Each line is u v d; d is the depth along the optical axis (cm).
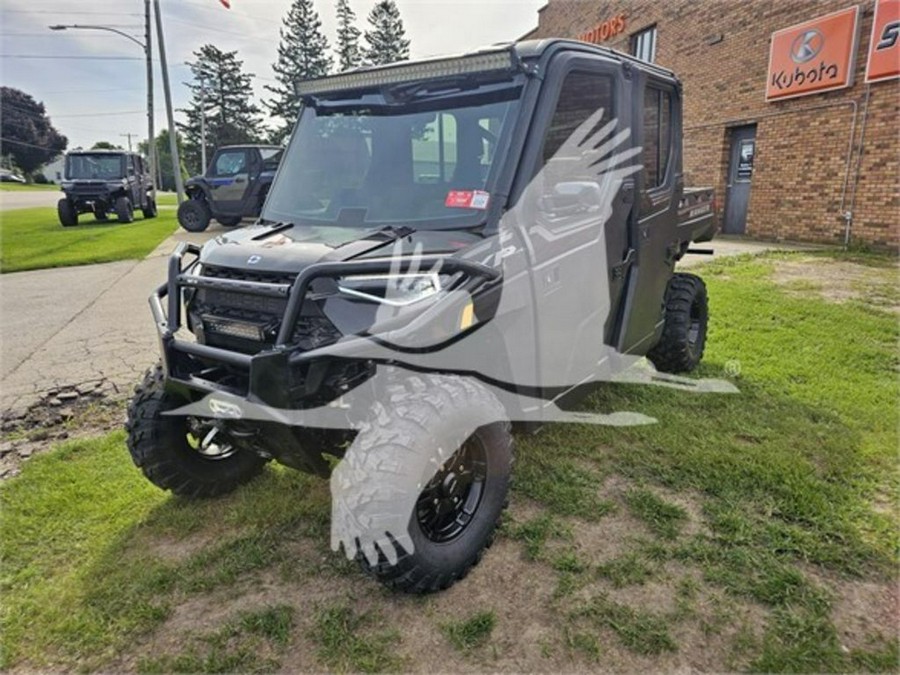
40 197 3669
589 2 1703
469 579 236
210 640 210
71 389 456
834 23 973
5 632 215
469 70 259
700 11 1265
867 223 965
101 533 272
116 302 750
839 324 557
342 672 195
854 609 213
